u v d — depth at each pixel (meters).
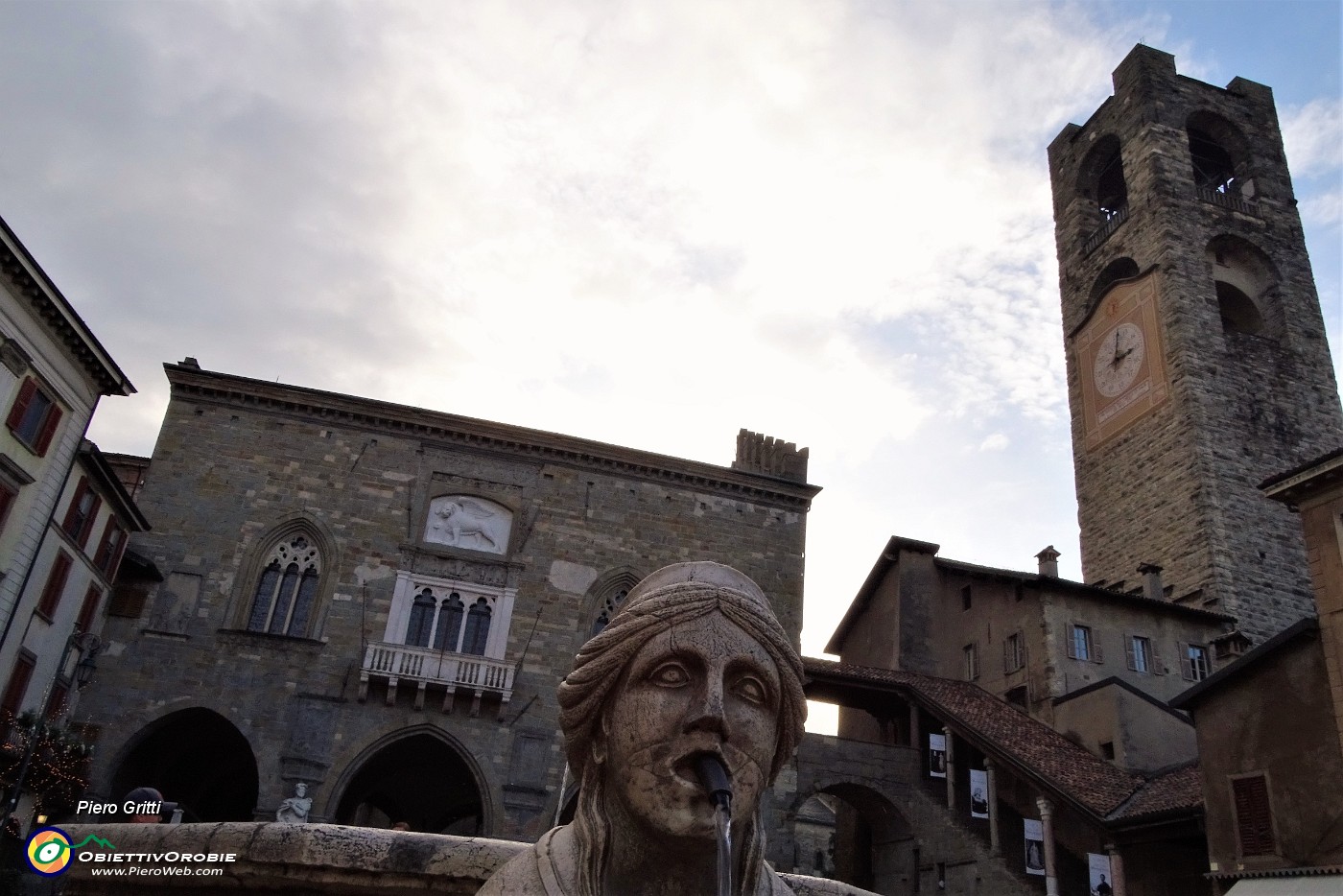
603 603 40.28
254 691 35.56
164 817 9.37
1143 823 26.67
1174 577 47.00
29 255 28.06
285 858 4.54
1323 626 23.80
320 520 38.94
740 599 3.16
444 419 41.19
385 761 39.84
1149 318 53.19
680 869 2.88
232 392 40.06
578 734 3.17
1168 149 56.53
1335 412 51.00
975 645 43.69
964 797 35.91
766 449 46.50
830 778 36.12
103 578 34.62
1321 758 22.77
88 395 32.53
